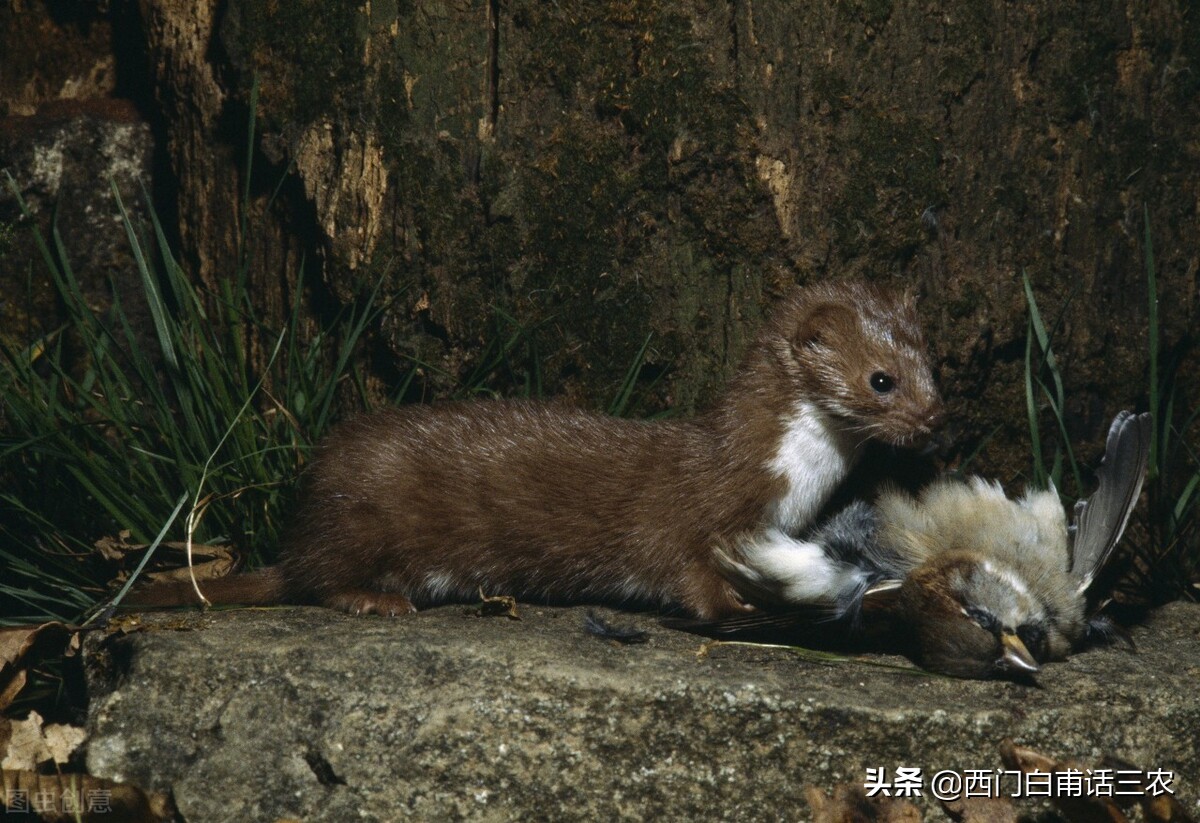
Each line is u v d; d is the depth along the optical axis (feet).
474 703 14.46
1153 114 21.06
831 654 16.43
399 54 20.43
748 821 14.46
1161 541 20.65
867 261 20.16
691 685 14.55
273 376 22.11
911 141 19.98
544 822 14.30
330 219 21.11
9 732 16.10
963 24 19.88
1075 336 21.15
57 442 20.03
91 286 23.94
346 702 14.66
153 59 23.27
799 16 19.49
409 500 18.03
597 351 20.67
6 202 23.52
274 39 21.13
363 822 14.17
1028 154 20.52
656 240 20.31
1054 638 16.07
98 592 19.60
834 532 17.61
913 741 14.55
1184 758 15.23
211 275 23.03
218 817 14.38
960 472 20.47
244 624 16.78
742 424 17.79
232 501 20.16
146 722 14.98
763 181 19.80
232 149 22.39
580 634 16.52
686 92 19.72
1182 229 21.47
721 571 17.10
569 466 18.03
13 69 24.59
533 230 20.43
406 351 21.08
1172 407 21.04
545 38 19.92
